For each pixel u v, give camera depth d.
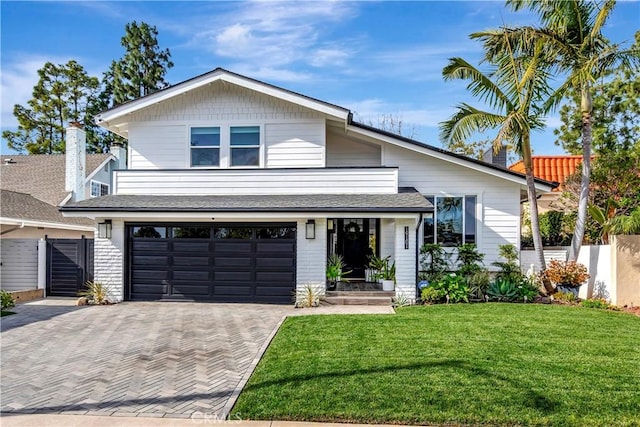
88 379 6.06
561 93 12.11
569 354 6.73
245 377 6.05
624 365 6.20
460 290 12.09
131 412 4.95
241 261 12.73
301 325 9.09
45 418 4.82
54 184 22.42
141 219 12.78
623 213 13.59
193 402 5.21
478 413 4.64
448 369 5.97
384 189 13.70
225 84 14.98
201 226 12.85
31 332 8.88
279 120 14.94
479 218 14.65
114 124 15.67
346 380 5.60
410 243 12.19
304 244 12.38
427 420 4.56
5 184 22.59
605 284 11.91
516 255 14.13
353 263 15.48
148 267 12.88
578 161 23.41
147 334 8.65
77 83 41.94
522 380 5.56
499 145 11.62
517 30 11.95
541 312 10.33
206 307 11.88
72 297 13.86
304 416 4.70
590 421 4.49
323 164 14.74
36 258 14.09
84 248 13.89
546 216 16.56
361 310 11.17
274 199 12.93
